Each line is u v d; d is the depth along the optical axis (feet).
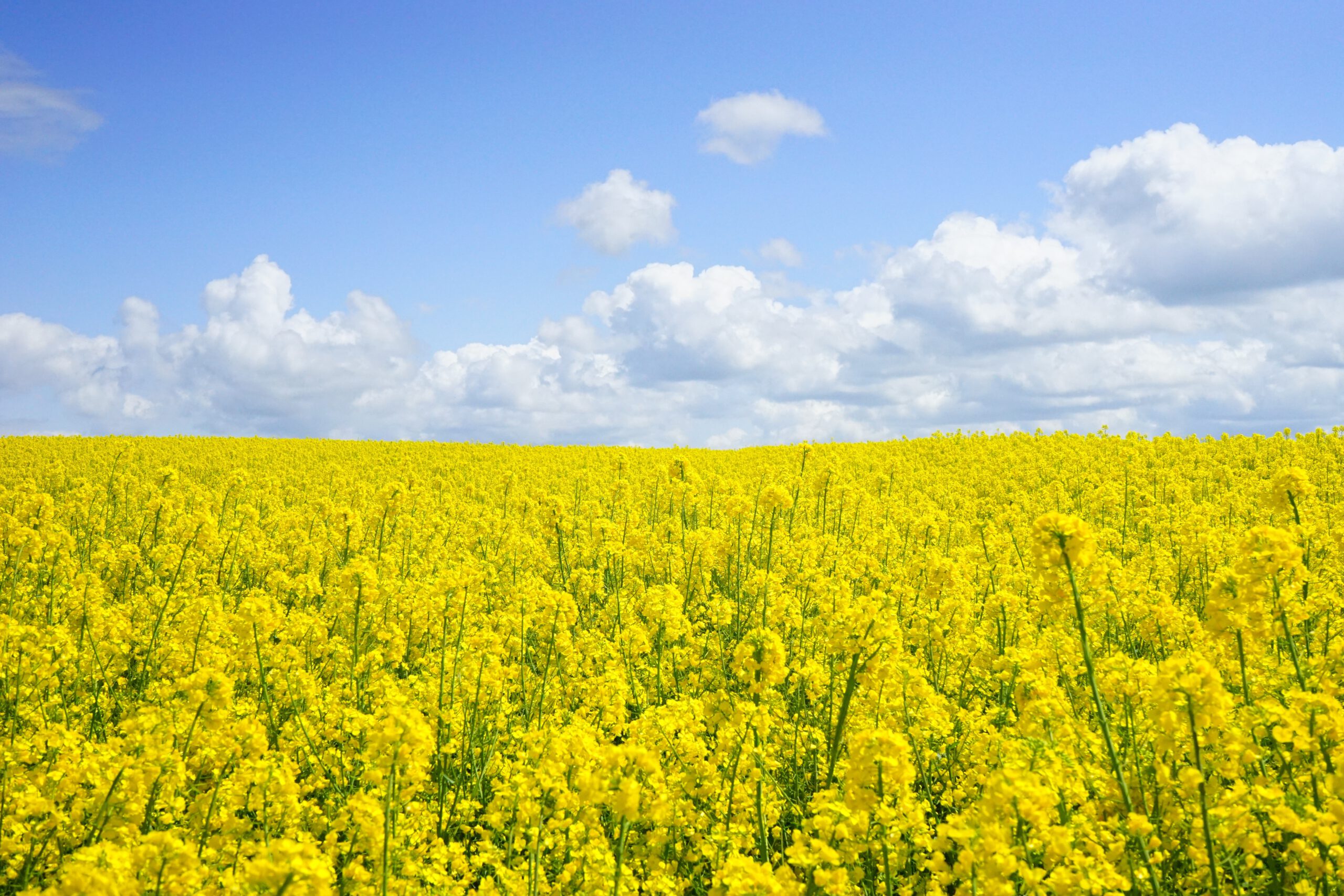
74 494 47.52
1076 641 20.70
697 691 25.55
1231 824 12.39
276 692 23.31
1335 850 11.48
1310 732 12.47
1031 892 10.81
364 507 53.62
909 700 19.42
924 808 13.37
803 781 19.11
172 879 11.82
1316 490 56.59
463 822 17.44
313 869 10.12
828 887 11.15
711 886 14.89
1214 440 88.94
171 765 14.67
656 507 57.21
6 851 14.37
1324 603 22.72
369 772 13.17
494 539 45.39
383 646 28.12
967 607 25.79
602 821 15.75
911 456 101.65
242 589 38.42
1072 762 14.23
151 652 26.43
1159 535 45.52
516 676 23.76
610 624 32.17
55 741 16.22
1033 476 76.02
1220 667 19.80
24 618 29.84
